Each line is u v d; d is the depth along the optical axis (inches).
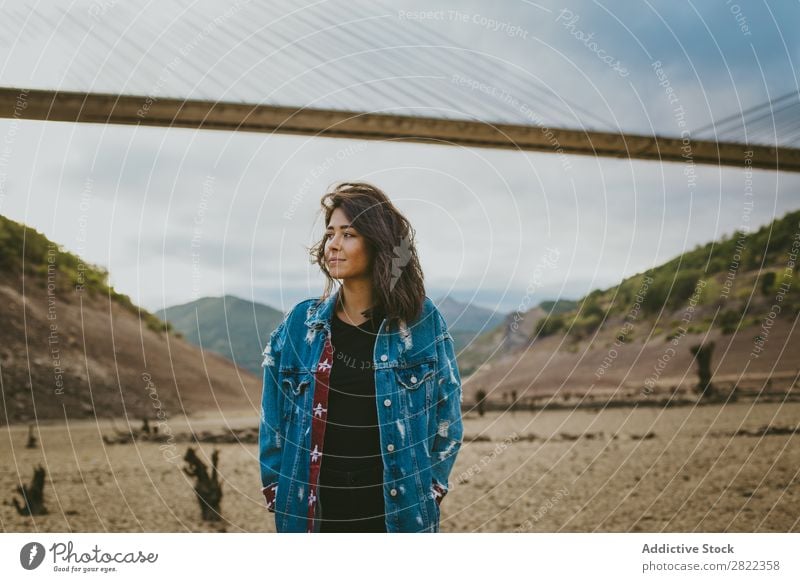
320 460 76.3
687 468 265.1
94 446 346.0
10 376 476.4
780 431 334.3
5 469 283.9
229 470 289.1
